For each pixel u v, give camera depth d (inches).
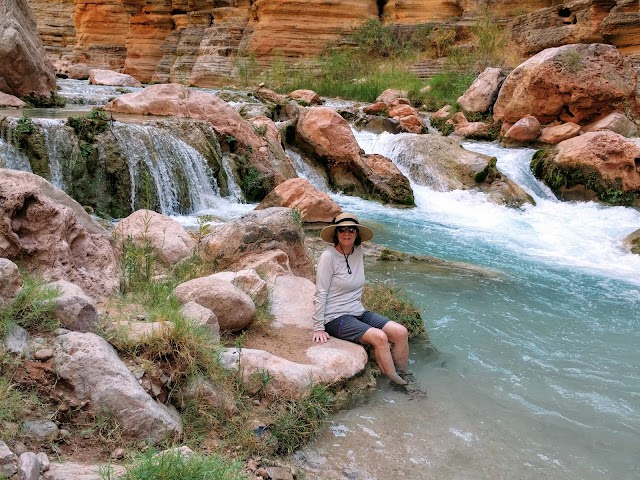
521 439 155.5
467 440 152.9
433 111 786.2
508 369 197.3
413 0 1035.9
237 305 176.2
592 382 191.3
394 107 722.8
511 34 903.1
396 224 422.6
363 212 458.3
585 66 593.0
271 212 239.5
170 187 408.5
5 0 523.2
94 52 1302.9
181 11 1191.6
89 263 188.1
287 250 235.5
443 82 840.3
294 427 144.5
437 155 544.1
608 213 473.1
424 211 474.0
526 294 278.4
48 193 193.6
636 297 282.0
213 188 441.1
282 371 156.6
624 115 588.7
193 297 174.9
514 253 359.6
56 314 141.3
